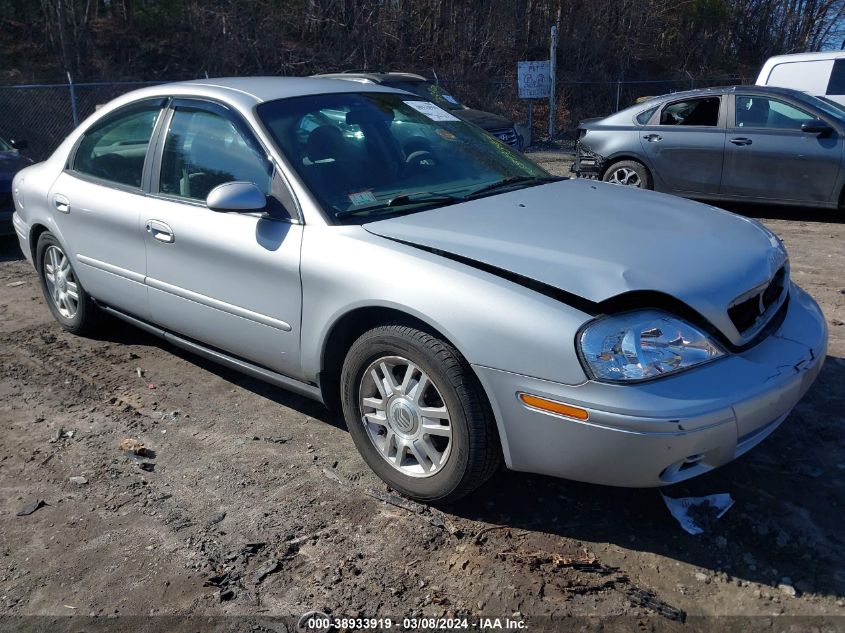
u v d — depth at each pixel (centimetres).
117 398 430
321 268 324
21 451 374
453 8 2403
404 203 348
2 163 802
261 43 2233
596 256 289
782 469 338
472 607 263
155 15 2242
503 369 276
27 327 551
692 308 274
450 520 310
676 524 303
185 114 405
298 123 374
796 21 3356
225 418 404
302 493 332
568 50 2533
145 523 314
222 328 382
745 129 874
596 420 261
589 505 317
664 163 934
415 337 296
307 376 350
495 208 342
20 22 2152
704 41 3073
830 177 830
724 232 329
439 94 1253
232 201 331
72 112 1508
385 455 326
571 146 1798
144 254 415
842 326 517
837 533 295
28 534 309
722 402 263
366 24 2347
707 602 262
